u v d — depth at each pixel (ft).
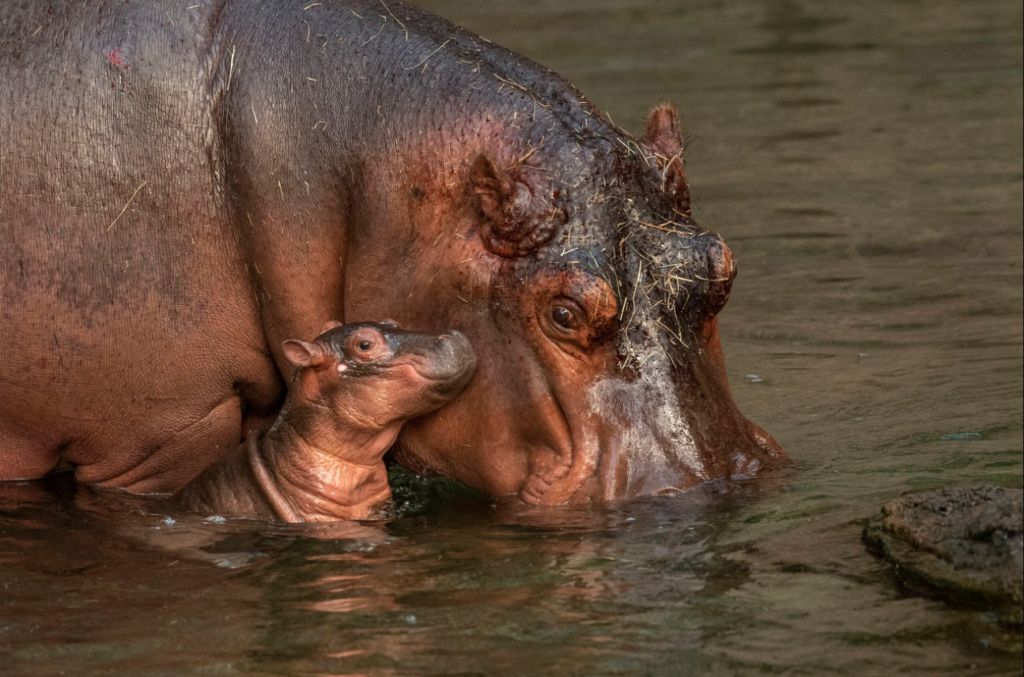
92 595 60.13
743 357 92.79
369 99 68.64
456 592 58.44
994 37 184.44
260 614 57.26
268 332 71.36
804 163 136.98
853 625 53.98
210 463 74.49
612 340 64.80
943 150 139.13
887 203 124.98
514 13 201.98
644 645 53.01
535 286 64.59
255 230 69.41
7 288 69.56
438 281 67.31
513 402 66.23
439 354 65.92
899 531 59.31
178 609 58.18
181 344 71.10
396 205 67.77
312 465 69.15
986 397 82.64
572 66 172.14
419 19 71.82
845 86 163.63
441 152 67.15
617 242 64.85
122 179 69.31
